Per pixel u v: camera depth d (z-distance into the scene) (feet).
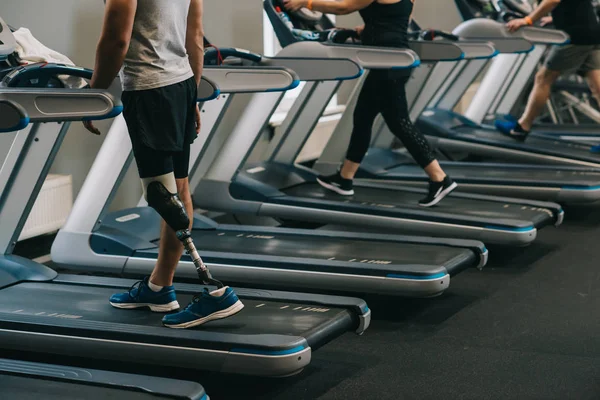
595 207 17.87
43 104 7.77
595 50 19.21
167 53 8.12
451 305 11.50
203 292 8.59
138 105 8.03
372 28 13.92
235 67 11.27
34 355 9.48
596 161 18.76
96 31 15.05
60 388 7.26
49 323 8.84
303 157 20.06
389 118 14.38
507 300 11.68
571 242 14.94
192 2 8.66
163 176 8.22
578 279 12.66
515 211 14.38
